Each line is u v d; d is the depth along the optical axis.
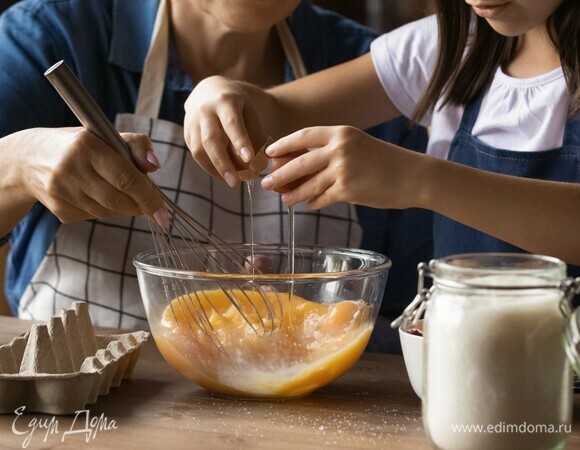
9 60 1.61
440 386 0.83
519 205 1.15
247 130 1.29
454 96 1.54
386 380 1.13
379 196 1.09
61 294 1.62
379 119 1.68
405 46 1.63
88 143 1.11
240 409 1.01
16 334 1.30
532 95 1.45
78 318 1.12
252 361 1.00
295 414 0.99
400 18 2.81
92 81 1.65
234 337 1.00
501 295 0.80
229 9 1.58
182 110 1.70
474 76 1.52
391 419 0.98
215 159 1.19
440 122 1.60
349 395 1.06
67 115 1.67
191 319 1.01
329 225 1.73
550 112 1.42
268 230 1.71
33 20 1.64
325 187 1.08
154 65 1.67
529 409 0.80
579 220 1.15
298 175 1.08
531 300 0.81
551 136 1.43
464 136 1.53
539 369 0.80
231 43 1.74
